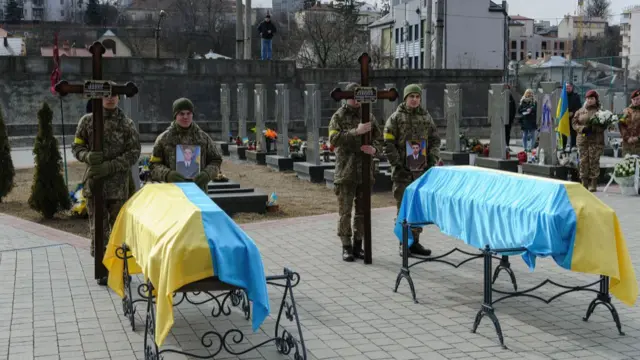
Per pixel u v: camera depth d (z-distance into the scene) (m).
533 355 5.88
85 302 7.42
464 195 7.25
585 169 15.27
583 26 128.88
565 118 16.42
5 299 7.51
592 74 34.72
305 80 34.88
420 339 6.29
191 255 5.04
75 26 95.06
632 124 14.93
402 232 7.93
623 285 6.15
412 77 37.12
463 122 36.94
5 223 12.07
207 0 88.25
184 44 85.88
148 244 5.55
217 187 13.64
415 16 65.50
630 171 14.51
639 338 6.30
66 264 9.05
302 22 81.00
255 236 10.89
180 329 6.62
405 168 9.30
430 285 8.06
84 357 5.87
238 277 5.12
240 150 22.81
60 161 12.99
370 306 7.27
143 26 99.81
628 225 11.38
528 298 7.55
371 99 8.85
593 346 6.09
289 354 5.92
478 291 7.82
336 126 9.09
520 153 19.08
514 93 36.81
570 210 6.00
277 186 16.80
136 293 7.72
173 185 6.62
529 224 6.21
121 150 8.27
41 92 30.44
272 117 34.25
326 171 16.67
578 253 5.94
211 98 33.38
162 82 32.53
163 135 7.98
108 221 8.68
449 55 61.22
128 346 6.13
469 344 6.15
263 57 35.50
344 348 6.06
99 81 7.86
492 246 6.74
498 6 62.16
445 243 10.23
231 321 6.84
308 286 8.04
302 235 10.96
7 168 14.55
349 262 9.18
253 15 97.38
